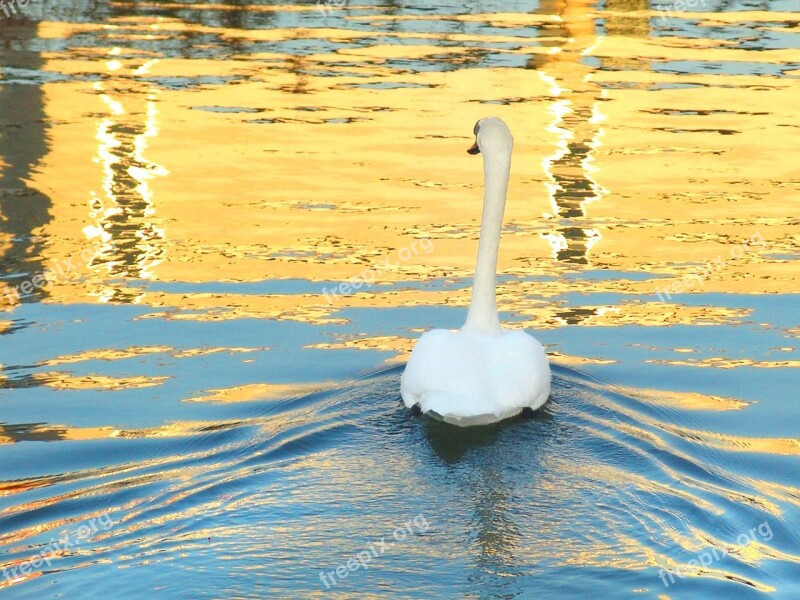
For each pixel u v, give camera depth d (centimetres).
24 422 1105
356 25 3250
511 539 855
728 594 780
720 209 1816
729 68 2786
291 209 1781
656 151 2123
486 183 1196
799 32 3228
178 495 921
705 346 1330
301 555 828
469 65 2772
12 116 2266
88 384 1198
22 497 933
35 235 1647
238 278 1511
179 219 1730
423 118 2295
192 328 1355
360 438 1034
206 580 796
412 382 1086
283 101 2417
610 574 807
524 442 1027
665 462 990
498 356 1084
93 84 2531
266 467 972
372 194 1856
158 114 2305
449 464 977
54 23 3192
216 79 2602
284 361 1262
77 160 2005
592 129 2258
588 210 1806
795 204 1842
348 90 2511
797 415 1144
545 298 1465
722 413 1145
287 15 3388
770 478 986
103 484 954
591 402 1140
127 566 812
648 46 3042
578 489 937
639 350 1313
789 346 1334
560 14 3497
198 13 3388
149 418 1115
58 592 782
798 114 2383
